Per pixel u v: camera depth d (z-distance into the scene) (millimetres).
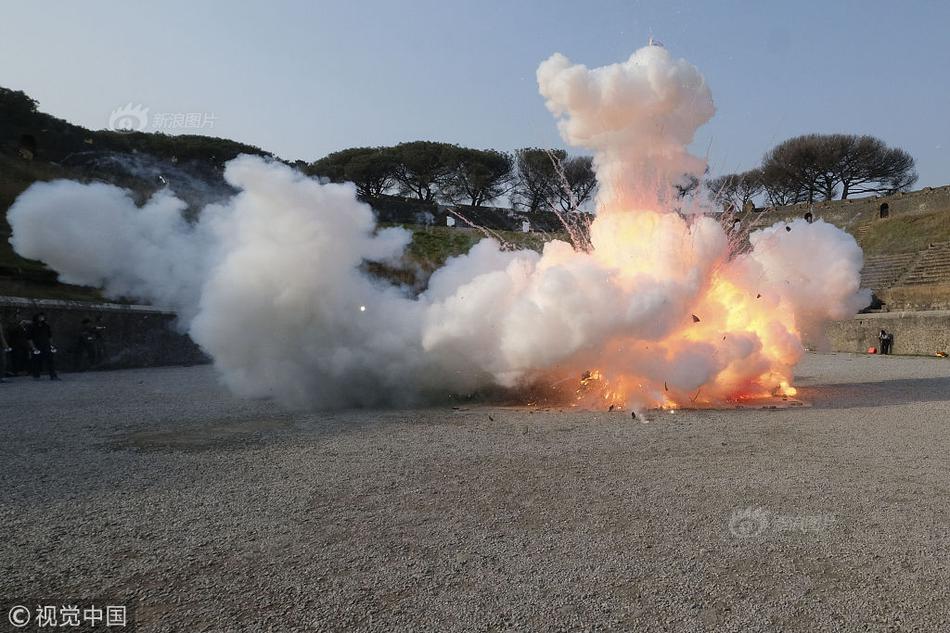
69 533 4984
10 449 8094
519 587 4020
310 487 6285
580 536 4906
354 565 4363
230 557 4512
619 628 3521
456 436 8914
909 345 30406
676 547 4672
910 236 44625
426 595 3916
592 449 8039
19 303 19859
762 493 6031
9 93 33969
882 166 64125
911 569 4281
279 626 3543
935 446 8219
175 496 5977
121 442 8547
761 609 3729
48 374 20031
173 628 3521
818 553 4559
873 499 5832
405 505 5699
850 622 3584
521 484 6387
